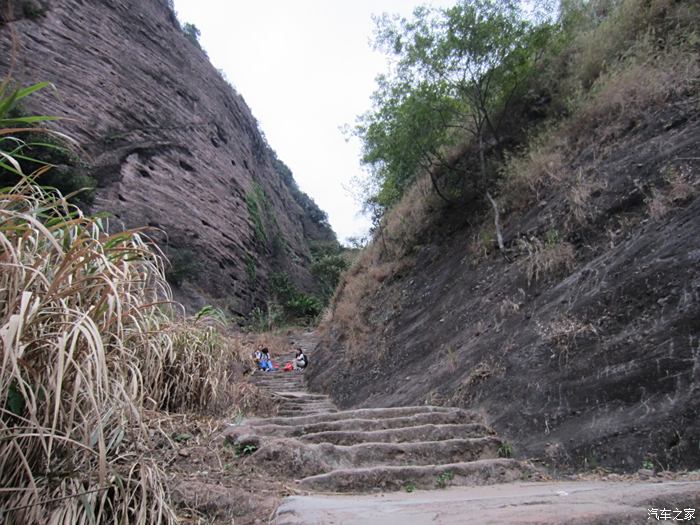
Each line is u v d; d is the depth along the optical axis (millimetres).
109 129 19672
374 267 11695
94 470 2246
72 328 2254
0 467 1996
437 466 3443
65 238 2926
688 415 3047
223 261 22891
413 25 8008
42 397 2166
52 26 19453
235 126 34688
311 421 4793
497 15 7773
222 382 5211
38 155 12766
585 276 4852
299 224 46031
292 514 2371
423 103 8219
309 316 25781
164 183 21172
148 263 3744
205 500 2750
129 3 25844
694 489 2160
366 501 2744
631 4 7859
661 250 4199
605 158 6113
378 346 8445
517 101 9234
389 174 10547
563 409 3865
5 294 2248
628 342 3809
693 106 5398
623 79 6672
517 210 7328
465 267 7699
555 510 1998
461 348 5914
